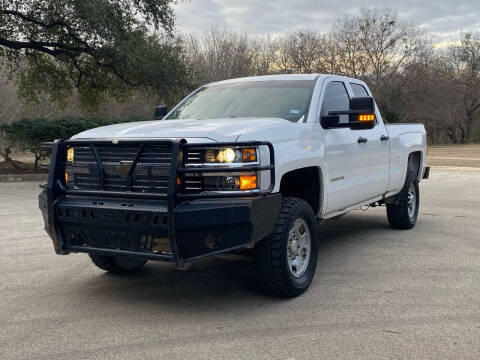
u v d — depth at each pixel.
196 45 44.56
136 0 19.22
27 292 5.03
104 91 23.02
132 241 4.26
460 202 11.16
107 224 4.27
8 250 6.75
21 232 7.90
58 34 19.91
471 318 4.19
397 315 4.27
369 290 4.96
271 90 5.82
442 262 5.98
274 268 4.51
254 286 5.17
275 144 4.53
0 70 25.31
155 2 19.27
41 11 18.88
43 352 3.64
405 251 6.55
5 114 30.22
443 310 4.38
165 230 4.06
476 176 17.52
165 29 20.25
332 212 5.75
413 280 5.28
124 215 4.17
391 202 7.61
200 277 5.54
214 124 4.60
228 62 44.09
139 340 3.83
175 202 4.05
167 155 4.20
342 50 47.72
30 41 19.64
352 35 47.41
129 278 5.52
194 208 4.03
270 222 4.32
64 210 4.47
